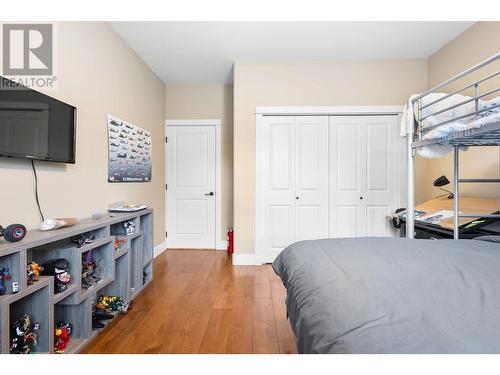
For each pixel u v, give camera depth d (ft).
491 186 8.03
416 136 7.06
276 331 6.04
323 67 11.12
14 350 4.34
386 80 11.09
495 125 4.53
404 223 9.44
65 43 6.48
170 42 9.63
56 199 6.17
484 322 2.13
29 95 5.20
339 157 11.21
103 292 7.27
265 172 11.27
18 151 4.97
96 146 7.72
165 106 13.55
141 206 8.82
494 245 4.51
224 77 12.73
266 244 11.27
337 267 3.49
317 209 11.28
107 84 8.32
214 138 13.65
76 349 5.19
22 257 4.07
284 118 11.23
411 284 2.86
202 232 13.71
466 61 9.02
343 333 2.19
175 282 9.10
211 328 6.17
